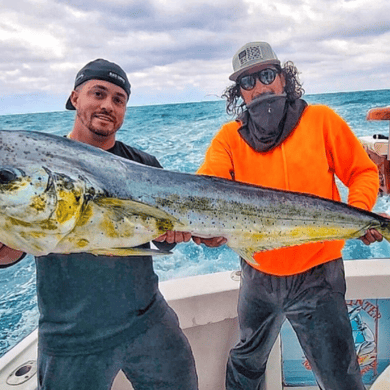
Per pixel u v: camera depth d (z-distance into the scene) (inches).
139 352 67.6
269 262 73.8
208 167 79.3
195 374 73.1
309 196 66.2
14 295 203.3
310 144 75.5
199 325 94.3
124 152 72.7
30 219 46.1
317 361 73.5
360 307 91.7
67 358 63.9
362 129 534.0
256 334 78.8
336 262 75.2
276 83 76.9
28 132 49.0
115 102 68.0
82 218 49.2
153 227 53.7
